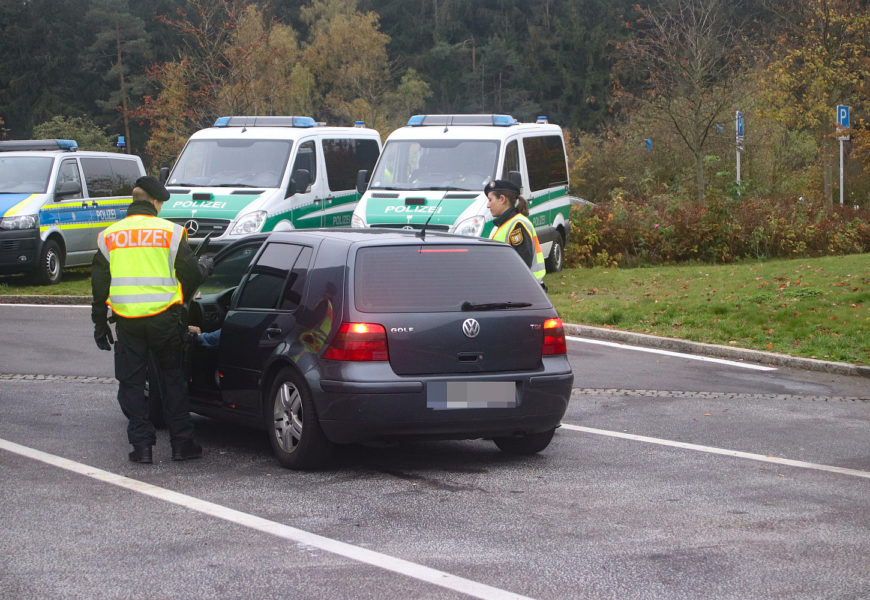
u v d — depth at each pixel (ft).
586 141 166.30
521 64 352.28
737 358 45.96
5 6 314.55
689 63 105.81
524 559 19.57
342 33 323.57
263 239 30.40
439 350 25.59
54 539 20.51
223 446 29.40
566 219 72.84
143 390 27.04
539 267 33.35
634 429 31.99
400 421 25.12
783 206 83.25
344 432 25.23
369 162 70.85
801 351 45.55
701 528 21.70
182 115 123.54
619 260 78.23
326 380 25.30
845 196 137.08
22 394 35.86
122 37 300.40
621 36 333.83
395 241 26.61
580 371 42.16
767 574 18.85
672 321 52.13
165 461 27.35
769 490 24.91
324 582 18.22
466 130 61.00
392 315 25.43
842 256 70.44
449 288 26.25
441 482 25.44
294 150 62.80
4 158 72.28
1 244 66.95
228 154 63.21
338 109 271.90
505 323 26.37
